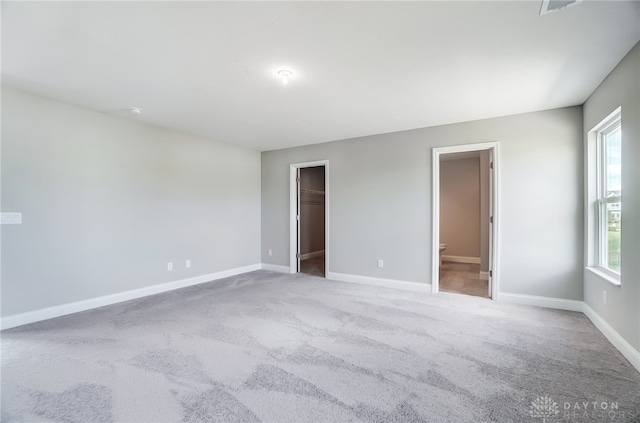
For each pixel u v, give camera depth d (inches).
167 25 74.4
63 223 127.6
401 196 170.7
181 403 69.4
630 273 87.2
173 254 169.9
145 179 157.0
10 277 113.5
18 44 82.7
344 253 189.5
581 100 124.6
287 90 114.6
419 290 165.2
